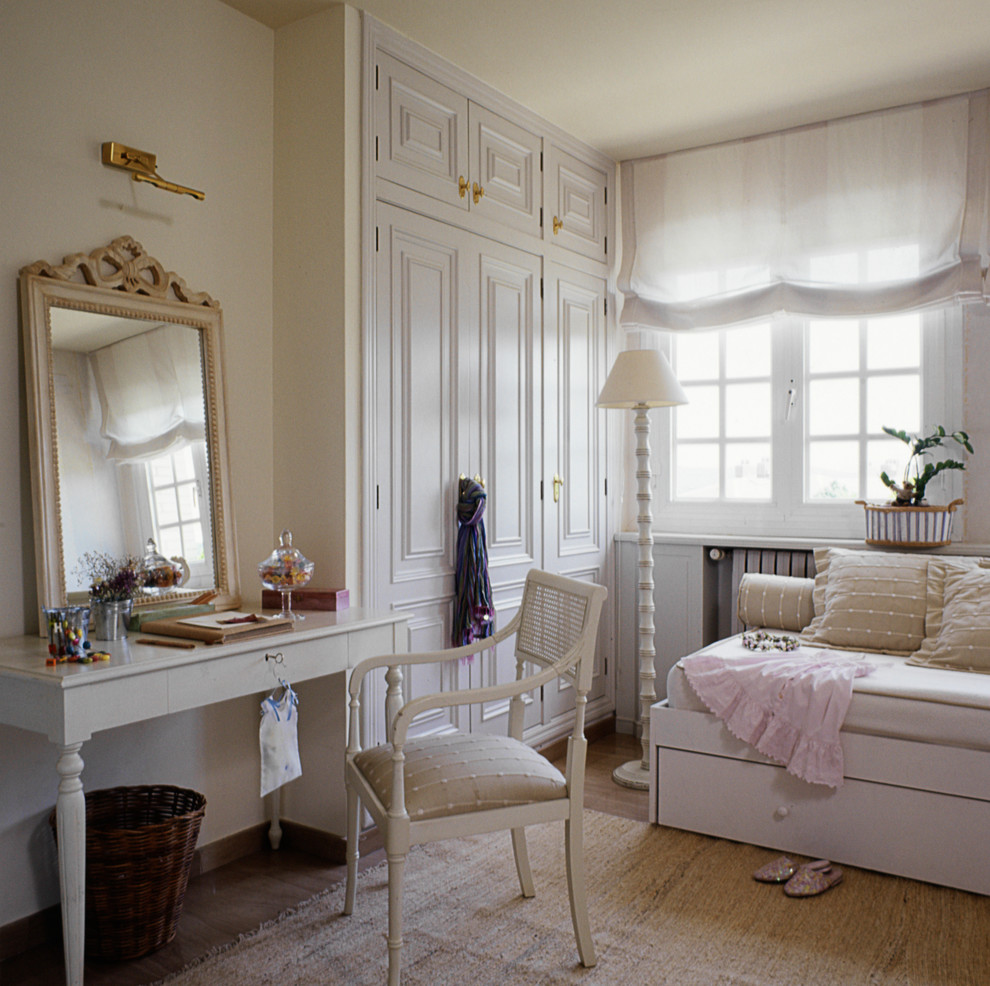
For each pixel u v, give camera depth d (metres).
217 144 2.74
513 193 3.50
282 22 2.87
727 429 4.04
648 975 2.08
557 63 3.17
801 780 2.70
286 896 2.51
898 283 3.55
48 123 2.29
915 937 2.23
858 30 2.93
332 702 2.75
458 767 2.06
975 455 3.46
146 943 2.19
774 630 3.48
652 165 4.09
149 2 2.53
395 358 2.95
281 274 2.90
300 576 2.49
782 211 3.78
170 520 2.52
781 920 2.33
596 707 4.04
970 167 3.42
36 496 2.19
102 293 2.37
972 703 2.44
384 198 2.89
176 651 2.05
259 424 2.88
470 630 3.16
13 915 2.23
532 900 2.46
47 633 2.12
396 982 1.90
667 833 2.91
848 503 3.75
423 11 2.80
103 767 2.44
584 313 3.97
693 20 2.86
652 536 3.95
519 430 3.55
